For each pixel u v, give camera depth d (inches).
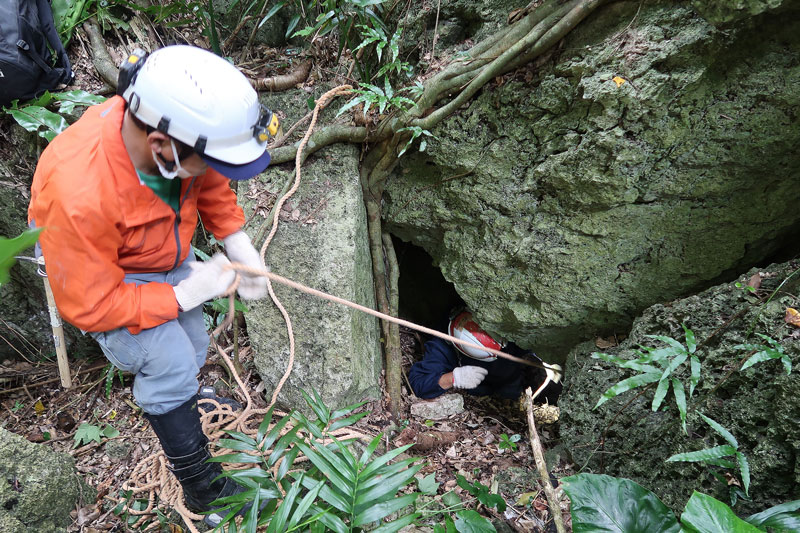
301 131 98.0
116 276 53.4
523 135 88.5
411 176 102.3
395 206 105.4
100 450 90.8
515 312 99.0
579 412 88.6
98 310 52.6
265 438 68.9
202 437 70.6
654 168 79.1
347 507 56.7
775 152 73.5
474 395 118.4
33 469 71.9
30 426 96.8
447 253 107.1
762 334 66.0
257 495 59.7
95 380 104.6
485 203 95.7
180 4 98.3
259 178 98.0
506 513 79.4
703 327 76.3
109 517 79.3
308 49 105.9
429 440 93.4
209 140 47.2
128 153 49.2
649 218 84.0
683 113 74.3
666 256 86.6
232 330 106.7
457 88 89.0
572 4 79.4
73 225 47.2
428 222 104.4
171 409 64.9
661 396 63.8
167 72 45.6
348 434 88.4
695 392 73.2
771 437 61.9
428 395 111.0
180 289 57.3
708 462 61.3
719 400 69.7
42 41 88.1
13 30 83.6
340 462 59.4
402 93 95.4
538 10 81.9
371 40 87.5
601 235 86.9
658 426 76.1
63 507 74.7
